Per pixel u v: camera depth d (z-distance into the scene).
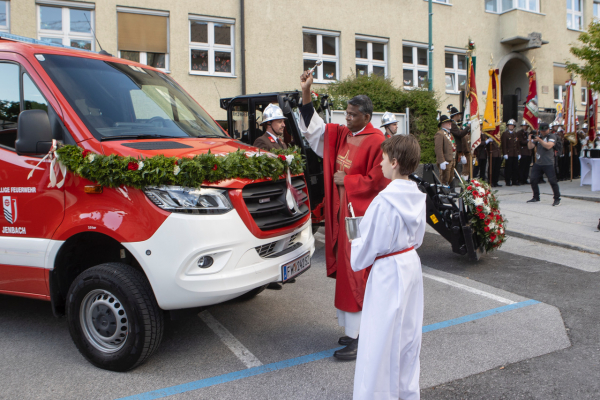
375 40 16.20
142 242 3.21
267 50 14.10
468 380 3.27
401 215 2.43
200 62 13.44
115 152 3.38
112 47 12.23
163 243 3.17
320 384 3.24
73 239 3.55
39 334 4.20
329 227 3.76
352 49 15.66
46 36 11.64
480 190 6.03
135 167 3.18
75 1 11.77
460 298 4.97
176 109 4.45
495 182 14.30
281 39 14.30
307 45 15.04
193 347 3.87
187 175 3.17
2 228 3.81
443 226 6.16
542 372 3.36
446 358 3.61
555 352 3.68
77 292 3.47
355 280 3.49
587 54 14.48
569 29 20.92
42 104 3.72
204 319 4.48
